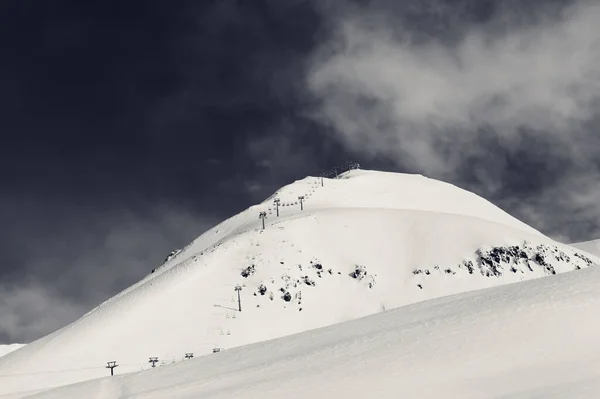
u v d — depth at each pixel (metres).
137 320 111.00
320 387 27.98
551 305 33.44
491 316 33.97
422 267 138.38
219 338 107.25
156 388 37.38
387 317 45.03
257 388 29.81
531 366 26.27
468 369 27.16
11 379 91.56
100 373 95.06
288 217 166.00
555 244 161.88
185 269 133.00
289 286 124.50
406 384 26.56
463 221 160.25
